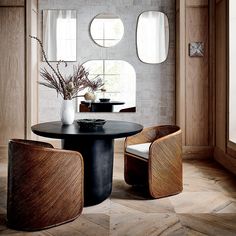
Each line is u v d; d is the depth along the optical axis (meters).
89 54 4.54
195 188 2.87
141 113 4.58
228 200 2.54
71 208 2.10
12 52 4.21
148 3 4.50
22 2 4.16
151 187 2.53
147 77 4.56
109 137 2.21
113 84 4.55
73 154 2.08
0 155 4.25
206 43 4.12
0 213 2.26
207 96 4.16
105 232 1.94
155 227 2.02
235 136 3.56
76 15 4.51
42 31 4.50
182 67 4.15
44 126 2.58
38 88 4.55
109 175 2.57
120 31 4.52
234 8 3.45
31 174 1.94
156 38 4.52
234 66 3.49
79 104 4.53
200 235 1.90
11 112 4.25
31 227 1.96
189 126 4.19
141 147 2.74
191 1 4.10
